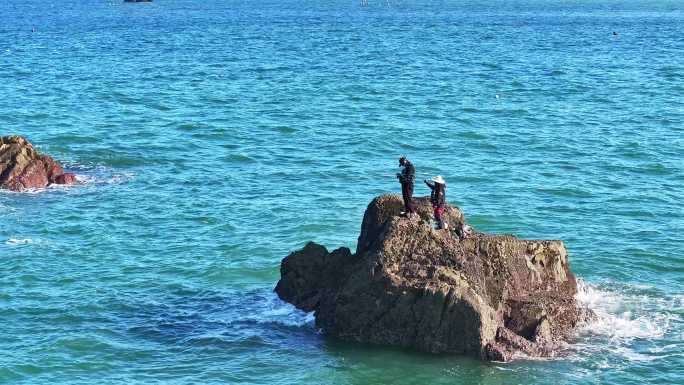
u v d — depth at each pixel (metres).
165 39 171.00
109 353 36.03
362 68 126.12
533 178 62.78
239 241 48.91
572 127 81.88
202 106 91.81
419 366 34.53
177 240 49.22
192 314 39.62
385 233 36.78
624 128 81.31
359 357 35.28
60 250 47.53
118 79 111.12
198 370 34.62
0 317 39.16
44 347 36.38
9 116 83.62
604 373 34.28
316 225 51.56
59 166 61.59
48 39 167.88
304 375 34.12
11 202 55.56
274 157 69.44
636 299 40.88
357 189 60.03
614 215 54.09
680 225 52.12
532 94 101.81
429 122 84.06
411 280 35.66
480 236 38.00
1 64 124.69
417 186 61.16
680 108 92.38
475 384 33.41
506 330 35.81
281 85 107.81
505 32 193.75
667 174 64.31
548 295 38.38
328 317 37.16
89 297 41.41
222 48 153.62
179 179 62.41
